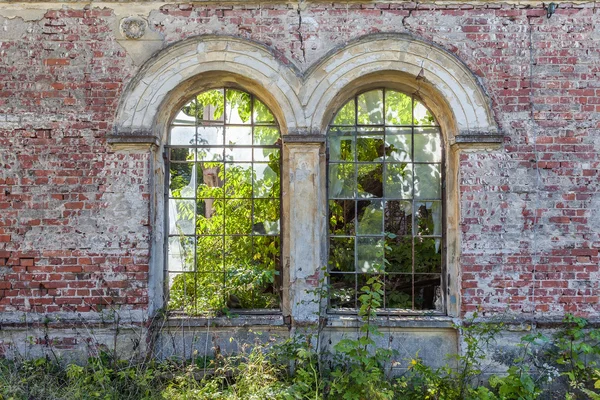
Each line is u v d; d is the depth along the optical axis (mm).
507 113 4926
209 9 4953
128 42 4938
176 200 5207
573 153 4906
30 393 4223
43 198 4867
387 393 4375
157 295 5043
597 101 4930
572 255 4867
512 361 4816
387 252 5215
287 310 5043
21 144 4883
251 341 5008
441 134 5207
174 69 4918
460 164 4918
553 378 4672
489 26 4953
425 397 4496
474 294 4852
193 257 5188
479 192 4891
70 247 4863
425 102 5223
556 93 4934
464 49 4945
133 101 4887
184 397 4207
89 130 4902
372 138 5227
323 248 5102
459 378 4543
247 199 5207
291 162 4949
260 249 5195
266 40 4953
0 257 4840
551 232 4879
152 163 4973
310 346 4609
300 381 4348
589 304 4848
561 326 4816
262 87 5004
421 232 5207
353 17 4957
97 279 4855
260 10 4953
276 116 5176
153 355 4906
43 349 4820
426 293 5207
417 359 4770
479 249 4863
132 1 4926
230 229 5207
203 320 4953
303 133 4922
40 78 4906
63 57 4918
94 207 4883
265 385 4387
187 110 5211
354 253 5203
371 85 5188
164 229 5160
